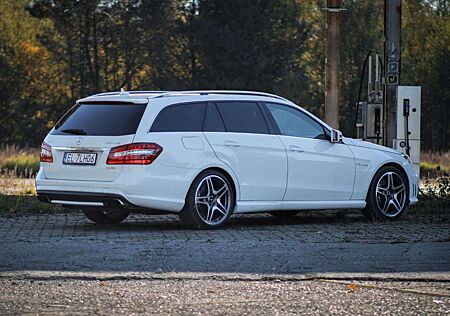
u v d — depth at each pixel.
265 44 63.28
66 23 65.44
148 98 14.27
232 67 62.84
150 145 13.91
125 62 66.06
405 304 8.55
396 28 19.88
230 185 14.75
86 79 66.44
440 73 69.00
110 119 14.27
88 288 9.26
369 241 12.77
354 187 16.16
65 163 14.38
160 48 65.50
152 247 12.09
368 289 9.28
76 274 9.94
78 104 14.84
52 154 14.55
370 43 69.94
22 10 69.50
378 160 16.44
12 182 27.72
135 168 13.85
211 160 14.48
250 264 10.73
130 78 66.12
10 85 66.88
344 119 69.81
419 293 9.09
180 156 14.17
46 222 15.73
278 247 12.12
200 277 9.88
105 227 14.93
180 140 14.23
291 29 64.62
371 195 16.34
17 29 69.06
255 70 62.75
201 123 14.57
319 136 15.90
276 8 64.06
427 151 60.53
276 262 10.88
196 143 14.37
